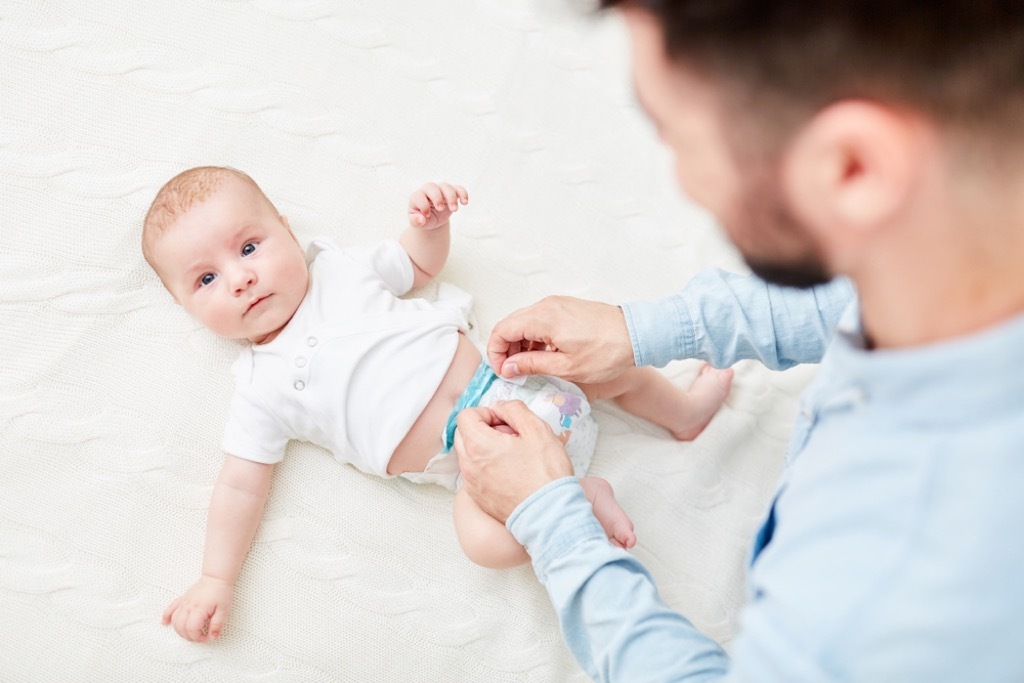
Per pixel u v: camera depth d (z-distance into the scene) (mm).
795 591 502
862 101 413
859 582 472
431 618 1191
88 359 1213
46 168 1245
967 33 399
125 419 1205
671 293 1369
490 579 1212
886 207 426
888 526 471
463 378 1204
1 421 1178
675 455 1285
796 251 492
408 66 1380
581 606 863
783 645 496
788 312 1012
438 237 1255
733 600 1225
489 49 1405
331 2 1370
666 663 776
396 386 1174
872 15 397
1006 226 435
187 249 1157
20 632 1136
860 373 497
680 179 509
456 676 1183
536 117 1396
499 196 1362
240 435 1182
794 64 409
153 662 1147
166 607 1167
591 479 1190
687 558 1240
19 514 1165
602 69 1421
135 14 1306
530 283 1346
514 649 1191
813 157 428
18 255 1219
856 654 471
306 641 1170
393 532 1219
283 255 1188
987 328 461
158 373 1225
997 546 439
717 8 411
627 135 1407
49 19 1277
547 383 1182
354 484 1229
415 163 1357
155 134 1287
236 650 1159
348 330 1184
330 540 1207
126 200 1258
